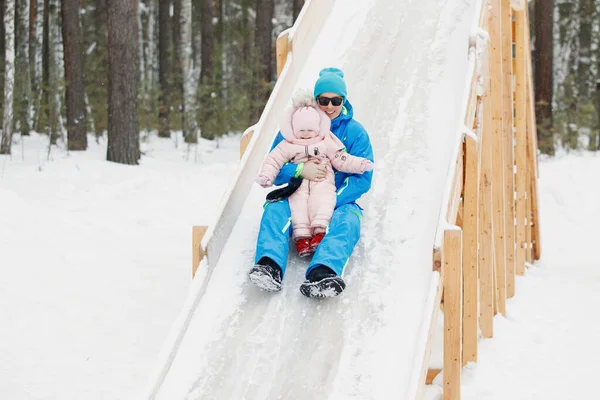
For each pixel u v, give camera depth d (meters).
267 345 4.66
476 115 6.38
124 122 14.99
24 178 12.72
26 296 7.45
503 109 8.65
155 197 12.38
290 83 6.67
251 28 29.00
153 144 20.39
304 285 4.79
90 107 22.02
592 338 7.31
